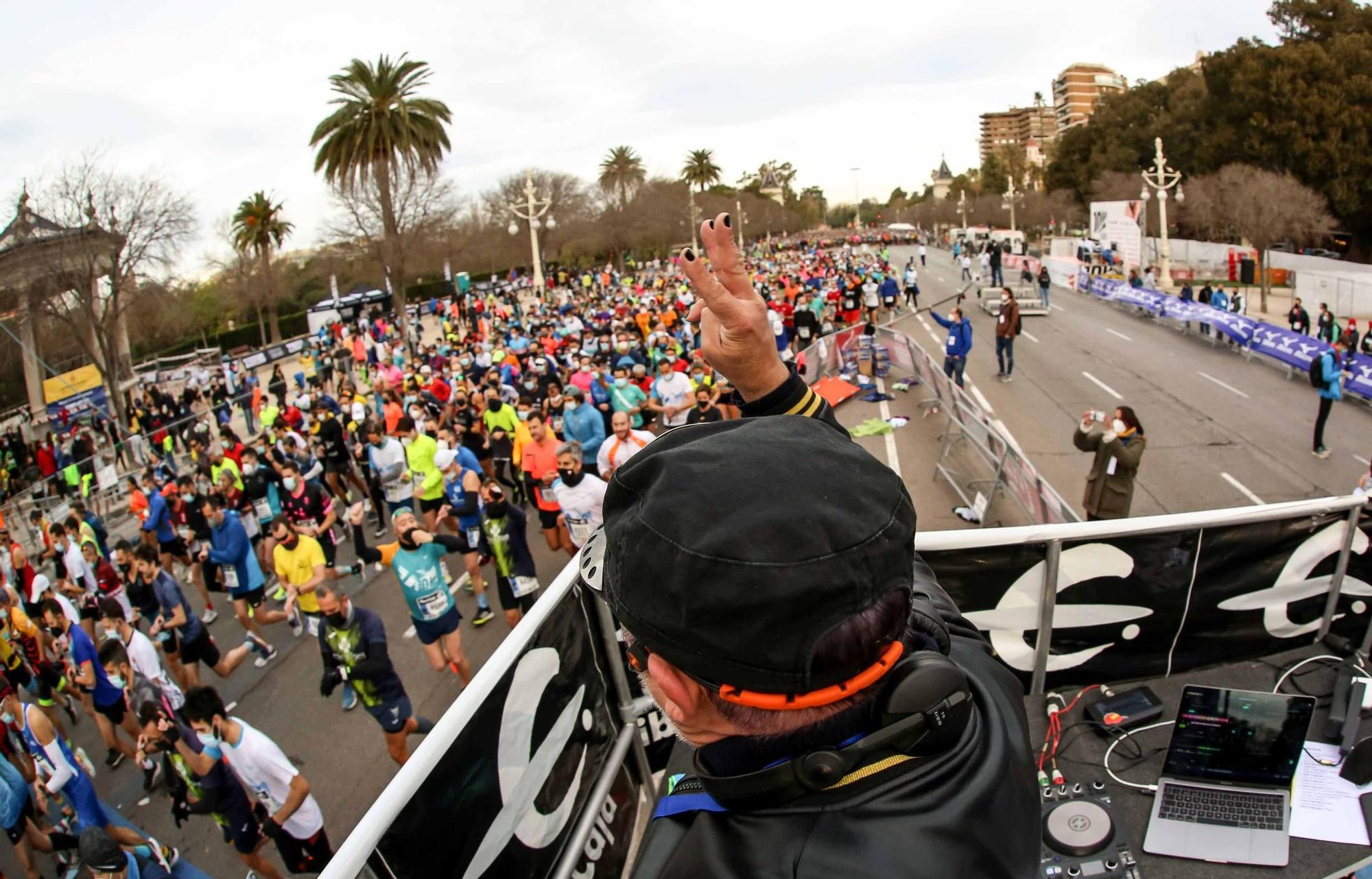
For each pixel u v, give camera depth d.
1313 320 30.64
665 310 26.77
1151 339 23.02
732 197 95.56
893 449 13.02
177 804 5.57
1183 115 54.84
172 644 8.32
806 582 0.70
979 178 130.62
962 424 10.89
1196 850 2.20
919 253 63.66
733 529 0.72
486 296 49.59
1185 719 2.33
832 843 0.77
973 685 1.03
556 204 59.28
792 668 0.71
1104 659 2.92
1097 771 2.48
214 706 4.97
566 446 7.94
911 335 26.41
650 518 0.77
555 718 2.17
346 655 5.99
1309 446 13.16
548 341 21.97
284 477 11.22
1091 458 13.09
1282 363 18.56
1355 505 2.93
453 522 10.94
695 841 0.84
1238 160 45.09
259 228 47.31
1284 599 3.01
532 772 2.05
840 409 15.87
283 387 27.14
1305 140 41.47
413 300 64.94
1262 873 2.13
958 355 17.09
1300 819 2.25
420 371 21.52
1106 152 64.06
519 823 1.99
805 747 0.80
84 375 29.47
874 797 0.79
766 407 1.26
